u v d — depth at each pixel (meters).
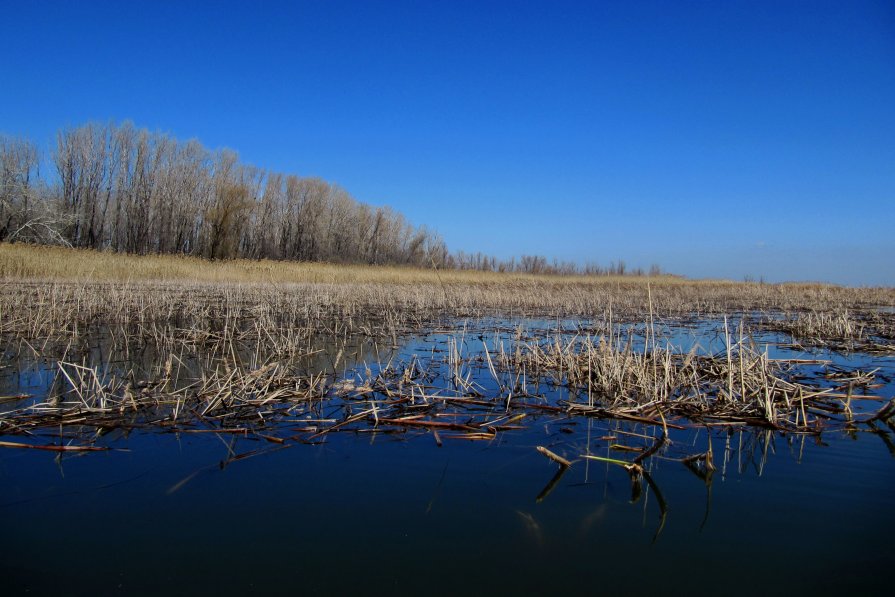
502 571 2.20
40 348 7.08
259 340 7.54
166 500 2.80
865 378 5.60
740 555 2.35
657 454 3.61
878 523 2.63
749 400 4.69
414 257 35.66
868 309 15.78
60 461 3.31
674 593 2.07
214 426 4.02
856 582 2.13
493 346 7.94
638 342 8.49
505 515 2.69
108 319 9.73
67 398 4.74
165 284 17.41
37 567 2.18
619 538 2.48
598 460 3.48
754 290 27.05
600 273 46.56
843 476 3.22
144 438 3.74
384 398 4.91
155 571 2.17
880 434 4.06
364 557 2.29
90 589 2.04
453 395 5.09
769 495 2.95
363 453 3.53
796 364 6.75
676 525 2.60
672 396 5.03
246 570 2.19
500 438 3.90
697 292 24.55
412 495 2.90
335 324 10.02
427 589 2.08
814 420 4.42
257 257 40.75
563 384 5.66
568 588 2.10
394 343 7.98
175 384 5.25
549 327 10.12
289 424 4.11
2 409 4.36
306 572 2.18
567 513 2.72
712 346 8.30
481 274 31.02
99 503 2.76
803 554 2.35
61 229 27.47
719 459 3.53
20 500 2.78
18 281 15.37
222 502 2.79
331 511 2.70
